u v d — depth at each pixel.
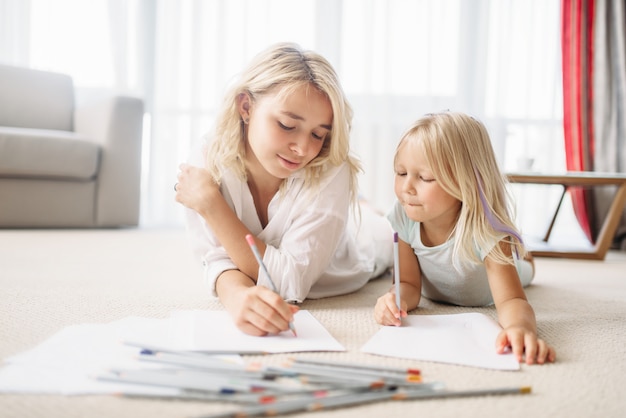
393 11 2.99
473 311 1.04
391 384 0.58
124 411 0.51
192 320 0.82
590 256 2.05
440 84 3.02
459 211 0.96
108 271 1.34
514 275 0.92
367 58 2.99
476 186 0.92
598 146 2.67
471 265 0.99
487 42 2.94
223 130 1.00
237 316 0.77
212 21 3.04
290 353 0.70
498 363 0.69
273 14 3.03
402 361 0.69
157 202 3.08
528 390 0.59
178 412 0.51
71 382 0.56
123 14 3.01
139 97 2.86
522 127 2.94
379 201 3.03
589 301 1.16
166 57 3.04
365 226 1.40
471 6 2.99
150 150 3.11
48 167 2.31
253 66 0.96
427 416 0.52
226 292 0.89
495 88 2.94
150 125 3.12
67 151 2.35
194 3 3.01
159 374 0.57
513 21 2.94
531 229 2.92
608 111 2.66
